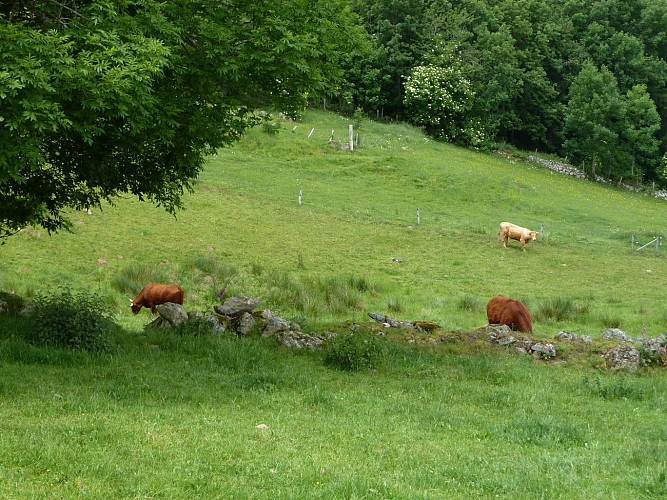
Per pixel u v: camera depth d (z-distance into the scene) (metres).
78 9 13.61
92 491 6.62
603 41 94.81
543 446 9.41
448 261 35.31
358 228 38.78
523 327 18.20
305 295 24.92
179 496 6.73
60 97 11.81
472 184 54.09
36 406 9.25
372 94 78.56
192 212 35.66
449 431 9.87
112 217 32.25
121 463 7.41
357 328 16.52
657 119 83.94
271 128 16.22
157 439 8.27
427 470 7.96
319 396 11.05
